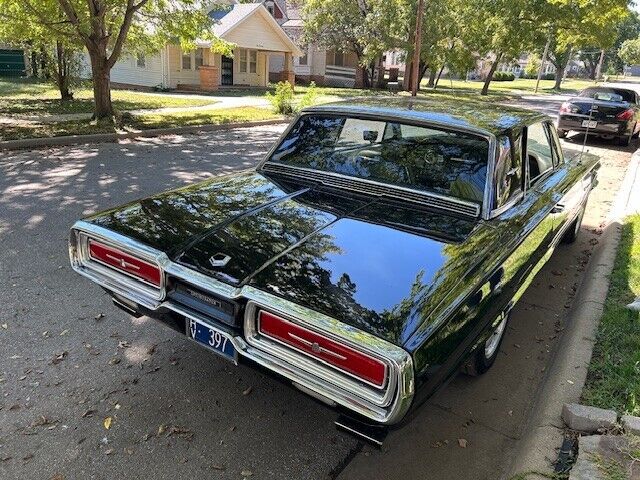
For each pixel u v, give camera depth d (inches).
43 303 154.3
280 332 87.0
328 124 144.3
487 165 121.3
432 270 94.6
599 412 105.9
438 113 134.6
